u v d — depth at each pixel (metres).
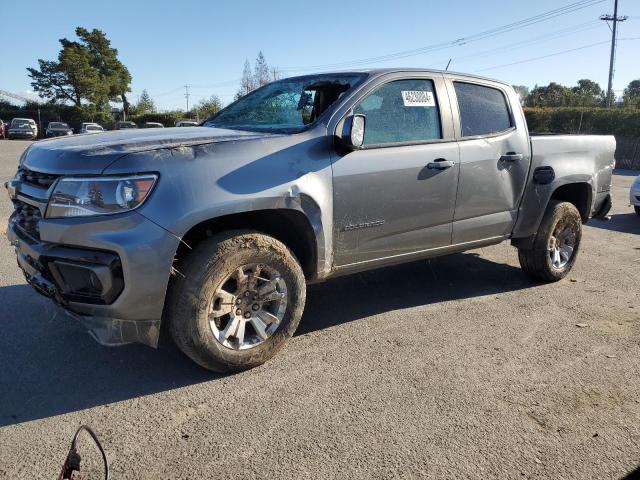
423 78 4.30
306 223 3.56
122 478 2.47
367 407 3.11
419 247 4.29
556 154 5.21
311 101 4.13
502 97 4.90
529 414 3.08
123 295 2.96
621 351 3.95
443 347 3.95
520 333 4.24
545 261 5.32
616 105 42.06
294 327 3.64
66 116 57.75
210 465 2.58
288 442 2.77
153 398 3.16
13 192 3.56
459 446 2.77
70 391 3.21
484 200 4.62
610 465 2.65
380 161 3.86
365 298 4.98
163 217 2.96
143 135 3.54
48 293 3.21
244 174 3.24
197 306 3.16
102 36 60.94
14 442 2.71
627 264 6.45
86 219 2.93
